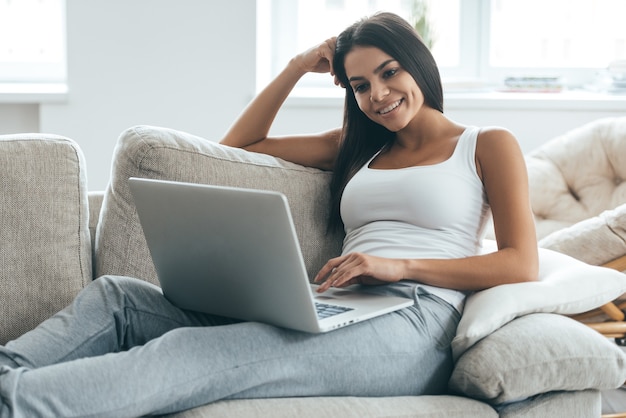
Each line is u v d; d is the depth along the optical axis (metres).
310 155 2.11
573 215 2.59
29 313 1.80
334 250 2.02
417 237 1.81
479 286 1.68
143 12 3.30
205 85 3.35
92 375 1.30
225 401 1.42
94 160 3.37
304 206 1.99
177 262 1.58
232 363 1.41
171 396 1.35
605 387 1.58
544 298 1.64
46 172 1.85
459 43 3.68
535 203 2.63
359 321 1.52
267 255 1.41
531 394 1.51
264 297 1.47
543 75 3.62
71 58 3.29
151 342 1.39
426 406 1.46
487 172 1.79
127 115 3.35
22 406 1.25
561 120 3.39
